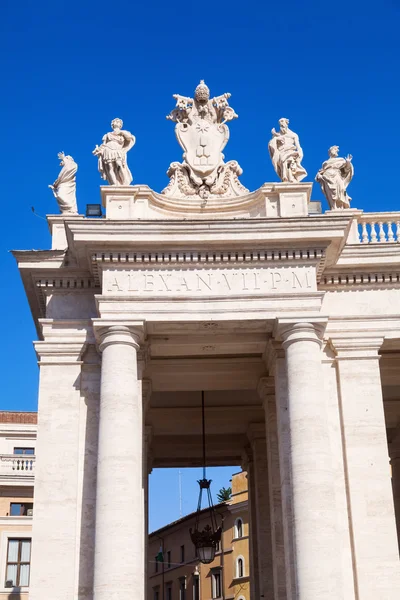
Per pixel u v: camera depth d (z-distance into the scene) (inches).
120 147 895.7
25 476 1854.1
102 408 784.9
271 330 842.2
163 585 2711.6
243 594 2274.9
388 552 794.8
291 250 828.6
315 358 805.2
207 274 825.5
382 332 867.4
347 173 920.9
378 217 912.3
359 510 809.5
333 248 837.2
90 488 806.5
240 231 813.9
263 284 823.1
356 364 858.8
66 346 850.8
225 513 2445.9
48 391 837.2
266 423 942.4
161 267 824.9
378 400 847.1
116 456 761.0
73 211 916.6
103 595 717.3
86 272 867.4
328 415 844.6
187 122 944.3
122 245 813.9
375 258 874.8
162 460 1246.3
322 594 722.8
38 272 867.4
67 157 932.0
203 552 927.7
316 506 750.5
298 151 906.1
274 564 875.4
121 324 802.8
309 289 821.2
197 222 810.2
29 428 2225.6
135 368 803.4
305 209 872.3
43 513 794.2
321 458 767.7
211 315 810.2
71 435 823.1
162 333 842.8
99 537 739.4
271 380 948.6
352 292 884.6
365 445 832.3
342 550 796.6
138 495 766.5
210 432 1181.7
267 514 1075.3
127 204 868.0
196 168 917.8
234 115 946.7
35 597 765.9
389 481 820.0
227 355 950.4
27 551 1820.9
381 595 779.4
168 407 1133.7
